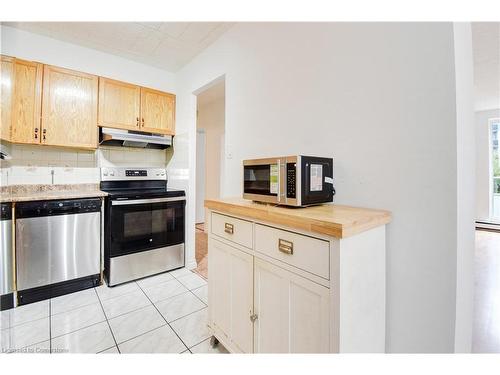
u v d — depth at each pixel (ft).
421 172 3.49
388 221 3.65
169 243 9.08
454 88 3.21
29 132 7.24
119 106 8.88
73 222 7.43
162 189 10.27
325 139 4.69
